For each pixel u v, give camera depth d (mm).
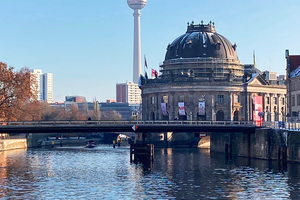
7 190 91500
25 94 158250
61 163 133250
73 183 98438
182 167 122438
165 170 116875
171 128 132875
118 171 115312
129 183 98375
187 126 133750
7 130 123250
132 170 117062
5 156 157125
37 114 196875
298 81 153750
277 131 130875
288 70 163250
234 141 156125
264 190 91438
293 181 99750
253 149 141625
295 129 127188
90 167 123312
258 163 128000
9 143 190625
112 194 88125
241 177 105250
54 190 91438
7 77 155625
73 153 169875
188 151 178125
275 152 133125
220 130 136250
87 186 95188
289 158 127250
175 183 98562
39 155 161000
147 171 115250
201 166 124375
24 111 164375
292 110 159000
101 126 128125
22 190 91500
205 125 135000
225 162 133000
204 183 98500
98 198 85000
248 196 86875
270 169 115938
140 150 138750
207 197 86125
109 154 164250
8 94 158000
